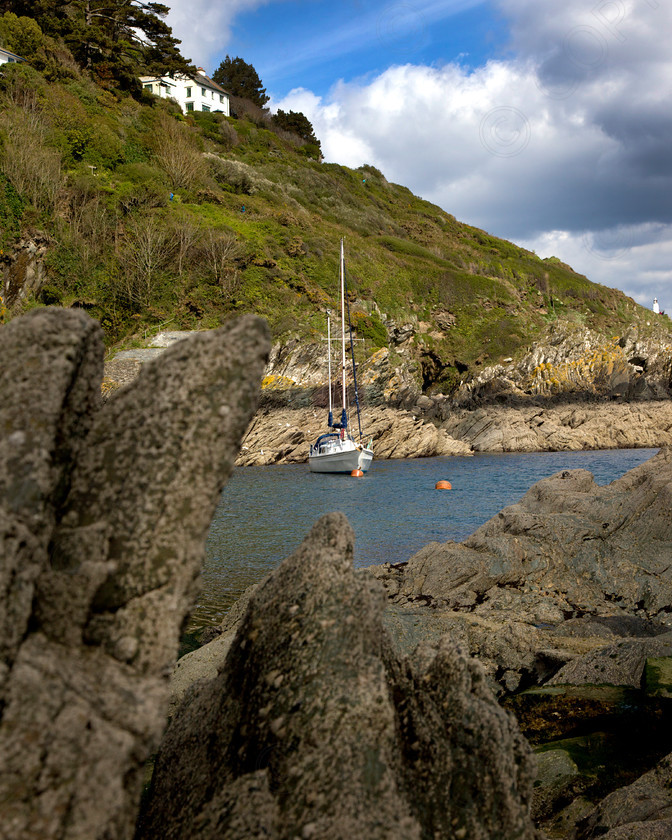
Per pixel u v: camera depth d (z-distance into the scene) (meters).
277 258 60.75
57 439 2.05
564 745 5.43
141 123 65.75
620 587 10.30
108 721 1.79
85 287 49.34
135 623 1.95
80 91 61.38
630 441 57.56
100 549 2.00
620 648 6.93
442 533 19.12
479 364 67.69
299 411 50.31
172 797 2.73
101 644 1.94
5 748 1.68
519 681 7.36
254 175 74.81
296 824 2.14
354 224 79.62
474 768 2.46
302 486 33.06
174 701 5.95
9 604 1.82
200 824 2.28
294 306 56.41
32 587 1.89
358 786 2.18
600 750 5.30
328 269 64.12
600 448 56.91
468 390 65.12
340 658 2.49
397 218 91.06
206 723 2.90
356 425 50.44
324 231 72.06
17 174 46.91
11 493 1.90
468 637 8.06
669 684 5.79
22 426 1.97
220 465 2.08
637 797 4.20
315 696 2.40
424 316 70.75
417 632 8.04
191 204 62.72
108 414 2.20
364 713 2.33
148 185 57.56
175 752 2.97
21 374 2.05
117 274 51.06
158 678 1.92
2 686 1.76
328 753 2.25
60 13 65.94
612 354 65.56
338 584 2.68
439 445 52.69
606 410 61.06
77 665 1.88
